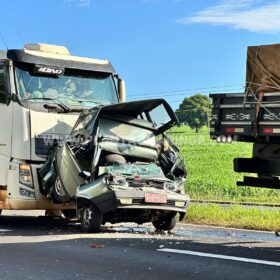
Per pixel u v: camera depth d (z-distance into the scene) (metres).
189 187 36.12
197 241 10.87
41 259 8.84
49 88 14.24
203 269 7.98
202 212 15.77
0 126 13.94
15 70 13.89
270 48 10.34
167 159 13.70
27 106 13.75
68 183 12.70
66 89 14.51
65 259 8.82
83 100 14.68
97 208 12.11
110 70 15.39
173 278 7.41
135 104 13.26
